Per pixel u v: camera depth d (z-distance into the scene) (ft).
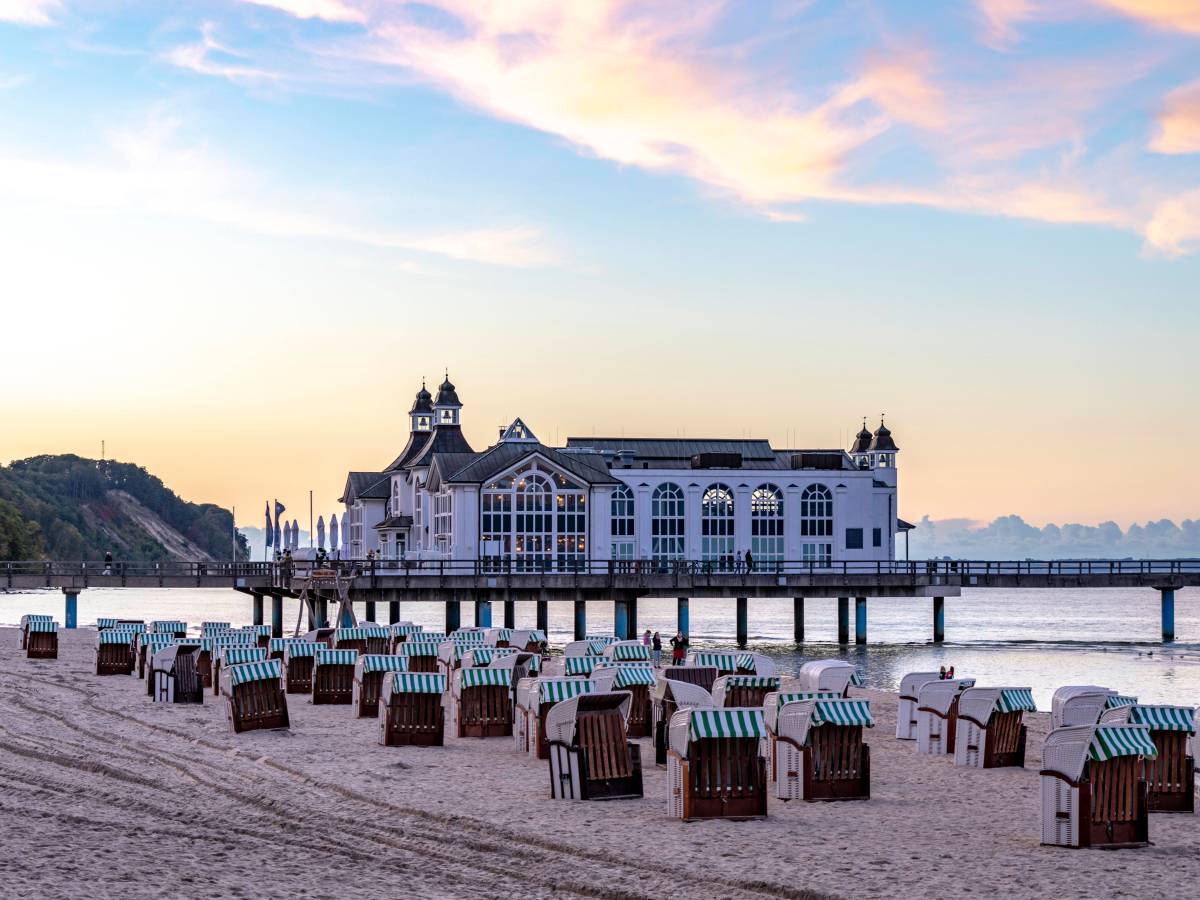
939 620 301.22
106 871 59.36
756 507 377.09
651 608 582.35
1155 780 82.28
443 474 341.62
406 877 61.93
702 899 60.08
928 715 106.73
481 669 114.73
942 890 61.62
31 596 655.35
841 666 128.06
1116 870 65.67
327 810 77.77
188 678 134.31
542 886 61.57
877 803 83.61
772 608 586.86
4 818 69.15
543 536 335.88
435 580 271.28
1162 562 309.22
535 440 353.72
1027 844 71.46
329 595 265.75
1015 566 303.68
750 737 77.41
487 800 82.43
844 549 380.17
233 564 299.99
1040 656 263.70
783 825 75.66
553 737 83.87
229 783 86.07
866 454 464.24
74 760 92.38
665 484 371.15
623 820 76.48
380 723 108.88
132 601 608.19
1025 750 109.09
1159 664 243.81
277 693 115.03
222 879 59.52
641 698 117.80
